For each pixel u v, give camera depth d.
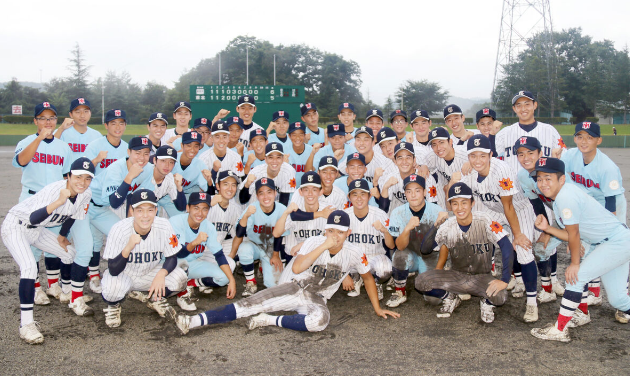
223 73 97.94
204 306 5.15
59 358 3.84
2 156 25.84
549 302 5.19
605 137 36.69
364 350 4.03
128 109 86.81
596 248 4.24
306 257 4.39
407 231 4.97
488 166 4.96
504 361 3.80
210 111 21.53
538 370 3.64
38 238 4.75
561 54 83.88
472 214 4.75
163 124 6.53
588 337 4.27
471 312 4.97
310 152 7.54
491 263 4.88
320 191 5.51
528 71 68.31
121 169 5.44
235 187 5.64
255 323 4.50
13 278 5.81
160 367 3.71
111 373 3.60
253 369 3.68
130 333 4.37
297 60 98.56
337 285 4.78
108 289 4.32
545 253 5.02
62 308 5.00
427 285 4.82
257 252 5.95
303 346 4.11
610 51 83.81
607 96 72.06
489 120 6.87
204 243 5.40
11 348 4.01
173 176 5.80
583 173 5.10
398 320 4.75
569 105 77.25
